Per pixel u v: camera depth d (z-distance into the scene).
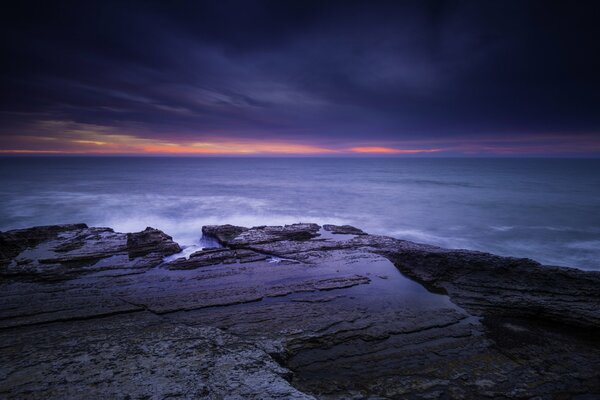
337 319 11.41
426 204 44.78
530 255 24.78
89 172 100.00
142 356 6.87
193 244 25.05
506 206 43.44
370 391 8.09
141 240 20.42
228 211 38.34
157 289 13.88
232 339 7.89
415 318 11.69
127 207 39.22
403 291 14.36
